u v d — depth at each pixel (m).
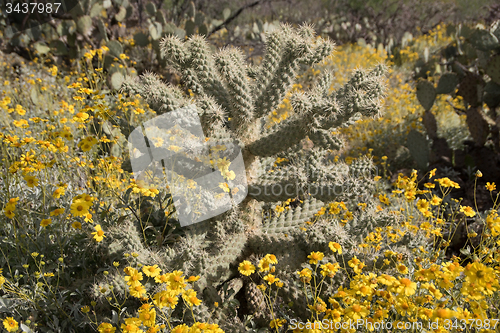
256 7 10.35
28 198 2.62
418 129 5.24
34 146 3.31
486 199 3.84
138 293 1.69
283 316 2.09
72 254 2.46
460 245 3.17
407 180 2.77
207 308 1.99
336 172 2.36
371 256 2.24
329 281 2.12
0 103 3.15
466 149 4.53
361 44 10.26
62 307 2.09
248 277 2.37
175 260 2.11
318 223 2.38
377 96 2.24
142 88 2.39
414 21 12.86
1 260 2.21
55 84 5.62
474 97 4.50
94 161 3.21
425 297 1.72
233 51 2.46
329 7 12.10
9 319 1.67
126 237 2.14
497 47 4.36
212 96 2.36
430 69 5.95
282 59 2.28
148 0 8.90
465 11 12.27
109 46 5.91
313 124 2.17
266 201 2.37
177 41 2.35
